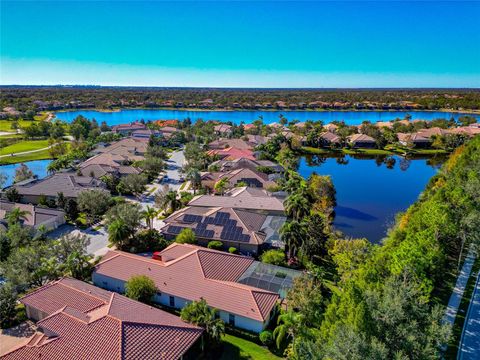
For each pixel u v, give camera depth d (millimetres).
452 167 81375
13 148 136625
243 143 136125
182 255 47969
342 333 24156
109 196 73625
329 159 133625
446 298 42000
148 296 41375
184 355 33438
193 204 69812
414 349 24562
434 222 45938
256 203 68562
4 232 54594
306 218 57344
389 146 150875
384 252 41500
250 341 36594
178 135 159250
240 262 47594
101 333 31438
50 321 33656
